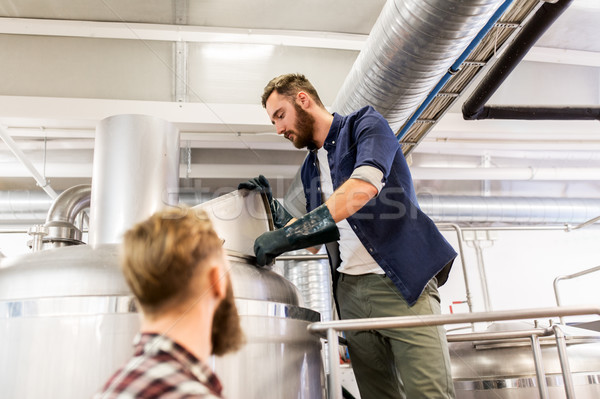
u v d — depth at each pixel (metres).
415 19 1.82
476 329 2.72
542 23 2.15
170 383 0.40
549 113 2.97
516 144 3.64
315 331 0.96
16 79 2.72
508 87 3.37
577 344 1.42
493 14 1.93
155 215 0.50
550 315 0.87
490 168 3.74
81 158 3.40
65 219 1.35
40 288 0.78
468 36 1.87
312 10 2.90
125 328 0.73
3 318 0.75
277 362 0.87
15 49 2.73
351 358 1.32
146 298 0.46
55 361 0.72
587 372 1.32
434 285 1.19
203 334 0.46
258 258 0.99
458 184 3.81
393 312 1.15
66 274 0.79
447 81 2.38
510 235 4.04
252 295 0.89
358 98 2.37
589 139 3.63
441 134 3.48
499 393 1.26
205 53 2.89
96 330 0.73
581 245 4.03
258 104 2.88
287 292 1.01
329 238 1.01
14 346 0.73
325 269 3.33
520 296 3.96
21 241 3.72
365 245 1.16
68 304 0.74
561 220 3.99
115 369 0.71
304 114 1.20
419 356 1.08
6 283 0.81
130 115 1.10
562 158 3.84
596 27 3.16
